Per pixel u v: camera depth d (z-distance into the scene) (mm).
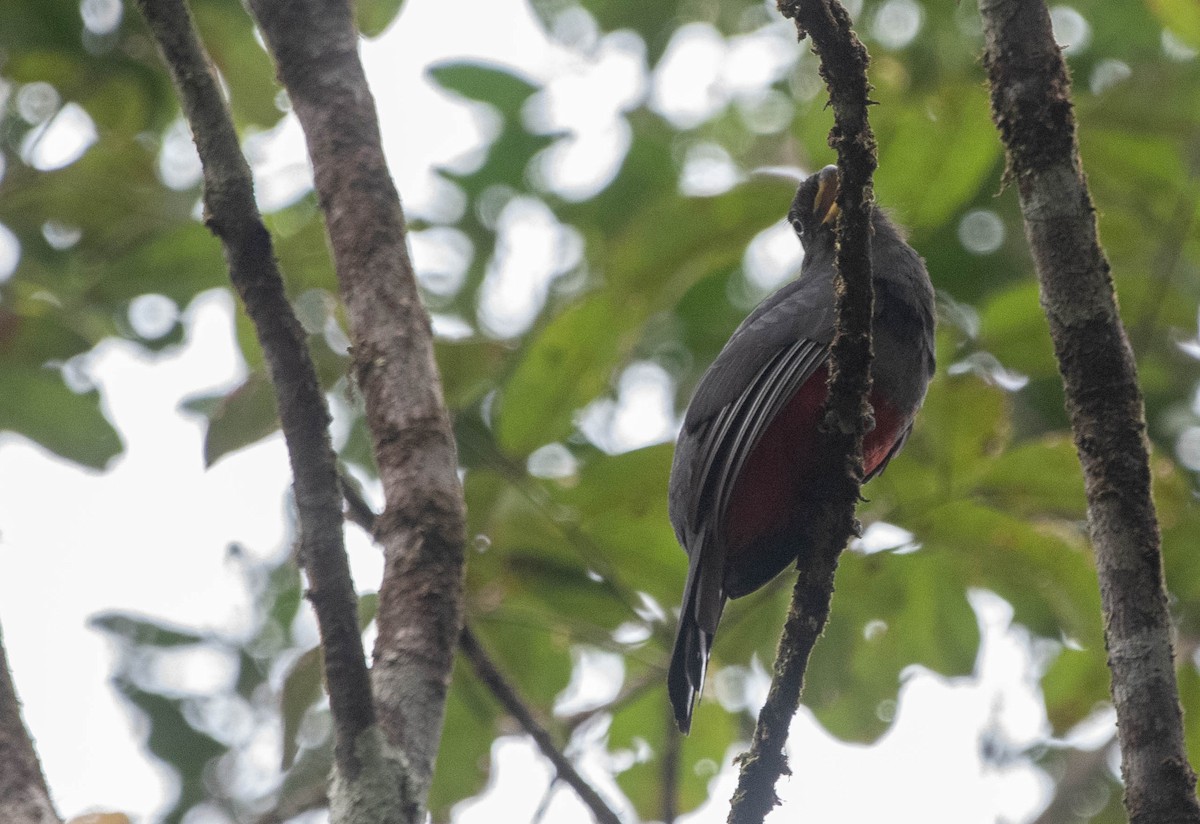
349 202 7375
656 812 11211
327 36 7824
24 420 12398
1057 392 12641
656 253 11188
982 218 13047
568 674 10273
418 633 6312
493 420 9609
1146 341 11805
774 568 9484
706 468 8922
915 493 10023
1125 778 6176
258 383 9109
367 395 6965
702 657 8383
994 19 7148
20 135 14055
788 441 8797
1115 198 11852
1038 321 11031
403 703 6086
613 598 9789
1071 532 10047
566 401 9594
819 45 6312
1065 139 6938
